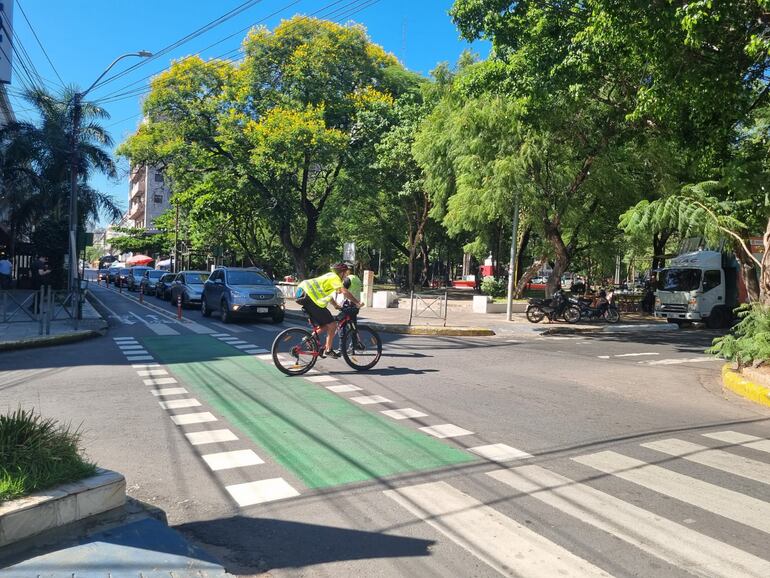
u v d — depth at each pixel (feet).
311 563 11.50
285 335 30.86
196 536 12.60
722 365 39.60
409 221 130.62
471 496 14.85
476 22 45.96
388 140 100.27
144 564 10.82
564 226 83.76
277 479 15.92
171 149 97.71
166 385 28.19
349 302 32.45
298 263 114.01
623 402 26.89
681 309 73.87
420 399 26.07
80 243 66.69
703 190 39.40
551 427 21.84
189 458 17.58
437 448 18.85
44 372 31.55
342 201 120.98
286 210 106.83
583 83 43.91
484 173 66.23
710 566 11.46
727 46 36.50
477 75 50.06
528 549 12.07
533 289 176.96
